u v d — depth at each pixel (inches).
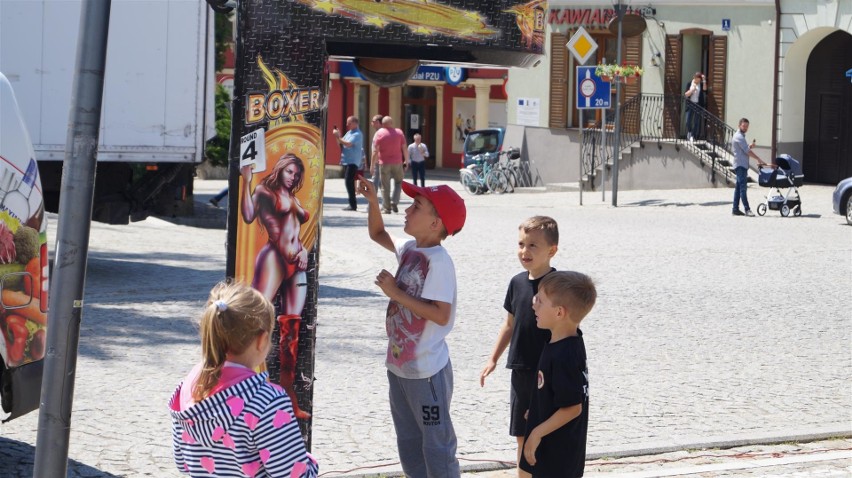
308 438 239.1
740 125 962.1
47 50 569.6
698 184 1270.9
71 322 180.5
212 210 962.1
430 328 228.5
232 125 233.0
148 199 617.0
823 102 1249.4
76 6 572.4
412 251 230.5
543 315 214.5
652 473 285.4
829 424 335.0
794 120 1263.5
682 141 1298.0
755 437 318.7
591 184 1378.0
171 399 152.6
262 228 233.8
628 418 339.0
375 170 1040.2
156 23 588.1
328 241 786.2
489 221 933.8
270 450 145.9
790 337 460.8
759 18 1267.2
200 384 147.9
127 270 623.2
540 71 1470.2
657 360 417.1
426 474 235.6
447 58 257.8
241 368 149.1
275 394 148.6
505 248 740.0
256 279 234.7
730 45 1295.5
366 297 545.0
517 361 250.2
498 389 370.3
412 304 223.6
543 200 1214.3
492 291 566.6
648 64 1370.6
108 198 610.9
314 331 238.1
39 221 282.0
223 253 721.6
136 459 286.0
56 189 592.4
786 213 951.6
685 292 565.3
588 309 213.6
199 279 597.3
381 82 264.5
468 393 364.5
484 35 242.1
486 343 442.0
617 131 1108.5
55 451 181.0
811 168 1264.8
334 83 1894.7
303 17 230.8
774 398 365.1
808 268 645.9
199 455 147.9
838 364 414.9
